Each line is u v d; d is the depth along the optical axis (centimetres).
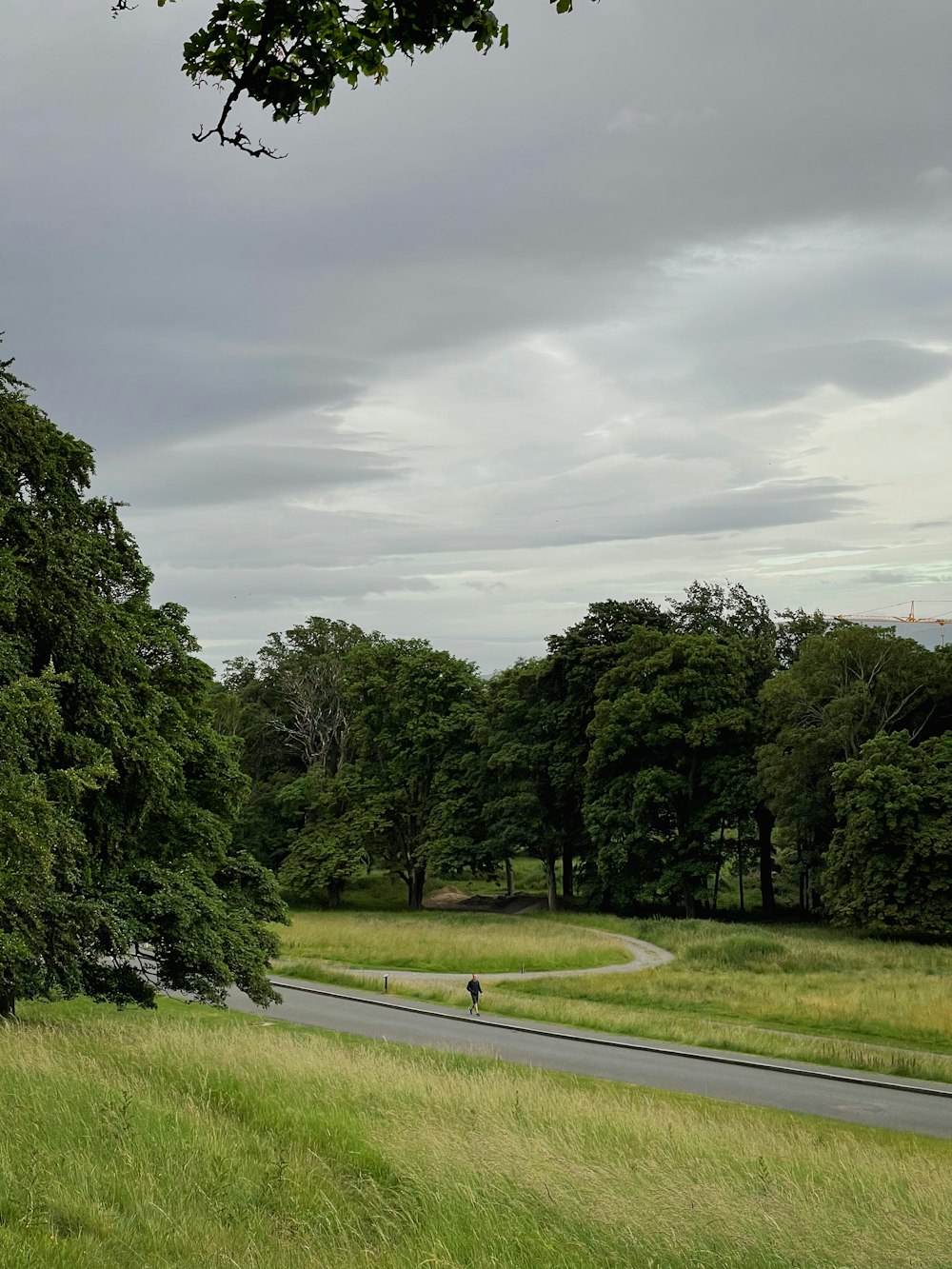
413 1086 1500
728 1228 898
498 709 7312
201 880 2600
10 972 2006
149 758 2197
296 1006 3456
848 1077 2600
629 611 7169
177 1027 1991
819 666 6041
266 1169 984
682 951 4894
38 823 1585
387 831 7600
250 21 502
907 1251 897
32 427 2131
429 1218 888
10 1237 667
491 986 4100
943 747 5406
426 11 497
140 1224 773
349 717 8588
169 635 2644
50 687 1750
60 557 2103
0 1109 1014
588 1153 1209
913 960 4631
